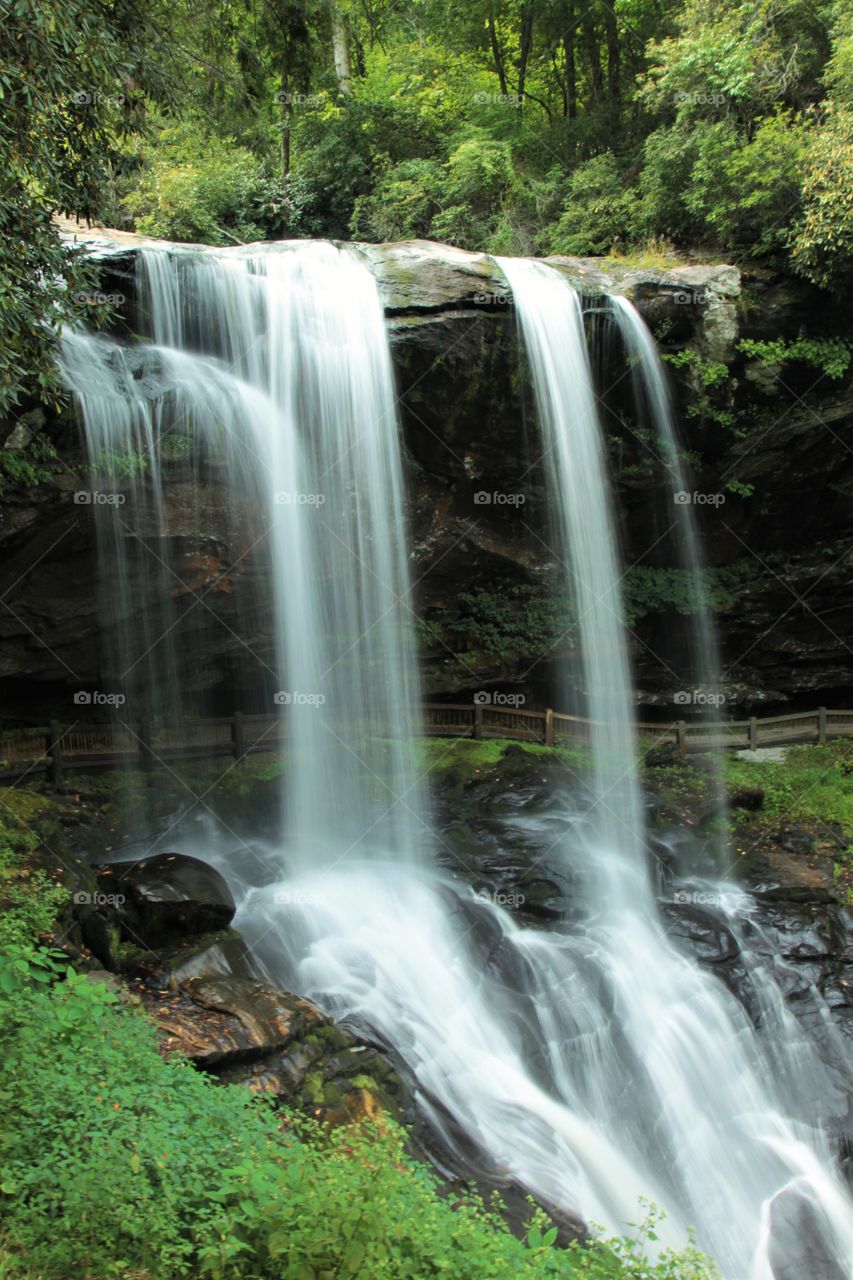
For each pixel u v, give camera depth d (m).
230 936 9.23
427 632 16.39
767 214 16.25
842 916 12.43
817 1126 9.96
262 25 12.06
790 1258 8.65
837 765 16.14
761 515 17.75
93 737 13.09
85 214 9.24
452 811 13.85
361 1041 8.52
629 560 17.58
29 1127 5.35
